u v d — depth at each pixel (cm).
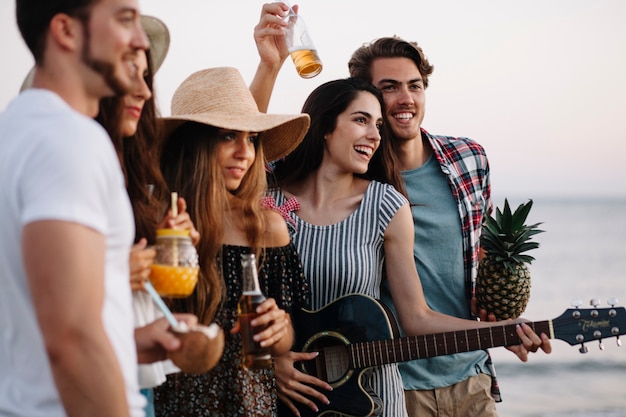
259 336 321
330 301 422
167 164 369
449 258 480
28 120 218
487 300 445
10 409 219
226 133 368
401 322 435
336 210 440
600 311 413
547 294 2870
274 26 438
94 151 214
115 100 275
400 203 436
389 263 438
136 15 234
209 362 273
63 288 206
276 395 386
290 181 449
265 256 377
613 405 1504
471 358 479
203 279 351
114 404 210
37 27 227
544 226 4231
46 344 207
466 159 493
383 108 478
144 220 312
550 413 1534
